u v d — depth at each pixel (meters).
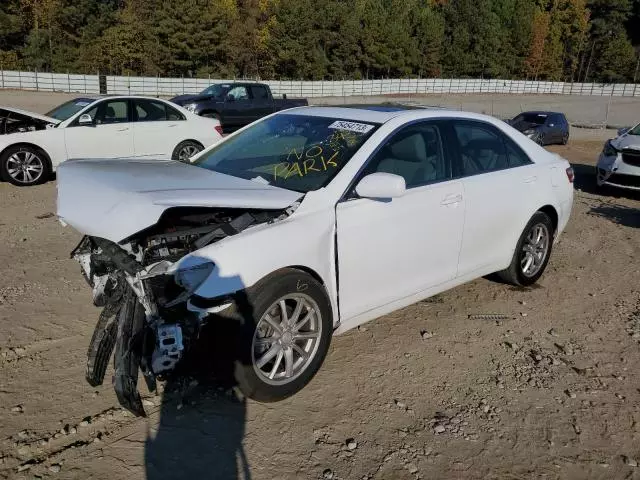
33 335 3.91
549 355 3.98
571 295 5.11
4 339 3.83
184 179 3.42
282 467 2.76
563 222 5.31
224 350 3.00
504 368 3.78
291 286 3.10
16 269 5.16
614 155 10.04
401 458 2.86
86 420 3.03
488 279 5.39
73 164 3.73
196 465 2.75
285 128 4.21
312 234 3.22
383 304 3.74
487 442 3.02
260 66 64.31
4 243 5.95
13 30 56.28
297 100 21.33
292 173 3.66
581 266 5.97
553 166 5.09
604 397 3.50
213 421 3.09
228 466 2.75
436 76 76.31
